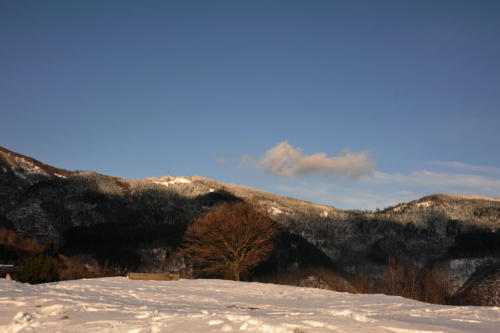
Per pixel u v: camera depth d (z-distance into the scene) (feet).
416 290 106.63
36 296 27.35
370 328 18.06
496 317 25.13
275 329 17.28
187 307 29.40
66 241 422.41
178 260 286.46
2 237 290.97
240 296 42.88
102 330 18.44
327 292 48.11
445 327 19.43
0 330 18.98
